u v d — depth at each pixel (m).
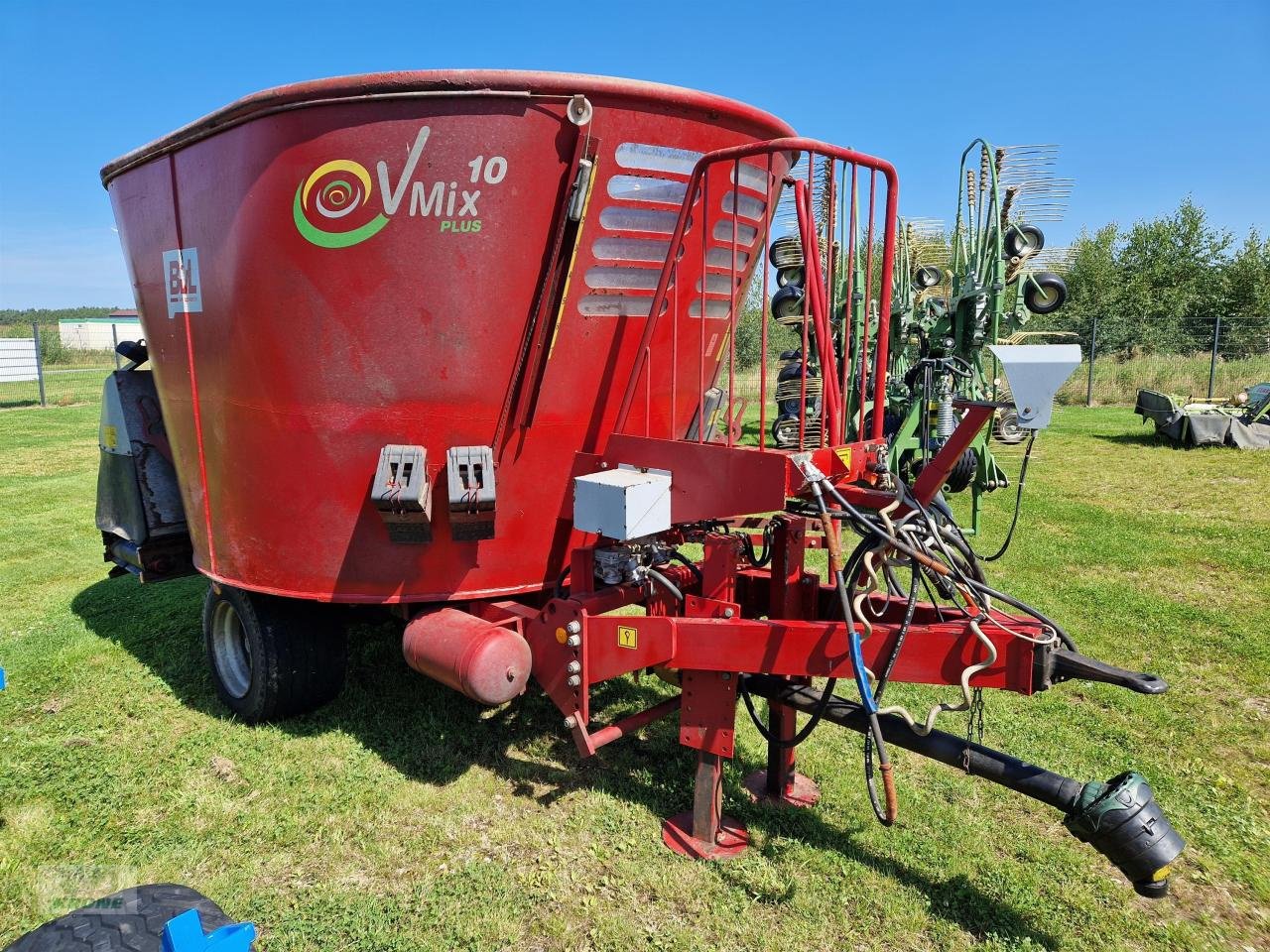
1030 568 6.82
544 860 3.07
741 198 3.51
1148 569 6.78
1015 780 2.58
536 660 3.32
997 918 2.76
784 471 2.61
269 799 3.46
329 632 4.03
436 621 3.35
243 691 4.09
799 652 2.80
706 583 3.08
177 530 4.61
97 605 6.11
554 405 3.40
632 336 3.45
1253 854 3.13
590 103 3.00
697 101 3.10
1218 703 4.39
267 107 3.10
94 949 1.66
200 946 1.51
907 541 2.73
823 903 2.81
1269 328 23.16
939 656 2.65
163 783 3.57
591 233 3.18
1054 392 2.84
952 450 2.82
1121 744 3.98
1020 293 9.05
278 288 3.25
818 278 2.90
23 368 23.78
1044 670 2.51
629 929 2.69
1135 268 33.16
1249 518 8.52
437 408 3.27
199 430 3.77
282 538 3.56
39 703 4.39
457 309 3.16
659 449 3.07
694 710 3.05
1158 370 20.92
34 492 10.57
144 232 3.90
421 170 3.03
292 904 2.82
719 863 3.03
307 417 3.35
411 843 3.17
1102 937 2.70
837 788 3.56
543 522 3.56
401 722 4.14
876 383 3.17
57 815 3.35
